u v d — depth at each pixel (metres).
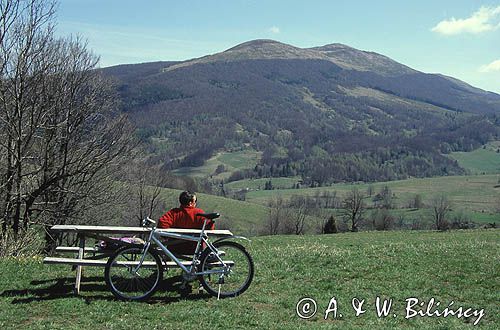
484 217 92.44
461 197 114.12
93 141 27.81
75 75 26.69
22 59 23.20
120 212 36.00
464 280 11.23
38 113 24.33
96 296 9.22
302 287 10.33
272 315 8.52
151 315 8.25
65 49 26.95
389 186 132.00
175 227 9.66
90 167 27.47
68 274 10.89
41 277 10.59
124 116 30.64
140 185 45.25
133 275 9.33
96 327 7.70
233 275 10.65
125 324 7.79
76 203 28.75
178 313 8.27
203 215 9.62
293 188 133.62
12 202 24.16
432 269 12.08
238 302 9.11
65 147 26.72
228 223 83.00
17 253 19.53
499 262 12.70
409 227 90.25
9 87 23.28
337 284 10.72
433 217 93.12
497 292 10.44
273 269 11.77
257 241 44.97
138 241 9.55
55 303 8.72
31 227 25.33
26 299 8.97
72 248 10.55
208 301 9.13
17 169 23.72
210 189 111.06
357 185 137.50
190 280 9.27
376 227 90.06
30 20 23.34
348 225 92.00
